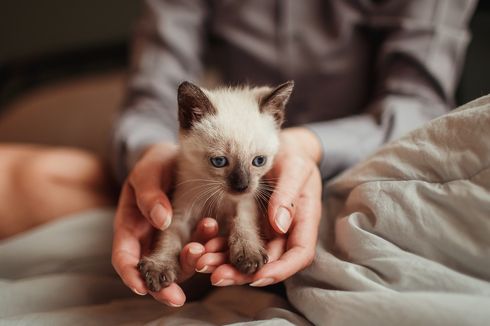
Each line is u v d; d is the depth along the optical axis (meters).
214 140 0.36
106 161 0.54
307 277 0.31
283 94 0.38
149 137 0.45
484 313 0.25
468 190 0.28
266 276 0.29
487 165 0.28
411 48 0.47
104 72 0.89
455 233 0.28
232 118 0.37
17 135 0.79
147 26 0.56
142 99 0.52
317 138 0.40
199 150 0.36
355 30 0.51
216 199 0.35
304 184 0.33
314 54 0.51
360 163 0.35
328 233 0.33
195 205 0.35
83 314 0.32
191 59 0.56
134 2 0.89
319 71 0.51
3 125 0.82
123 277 0.31
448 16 0.47
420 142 0.31
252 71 0.53
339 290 0.29
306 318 0.30
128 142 0.45
